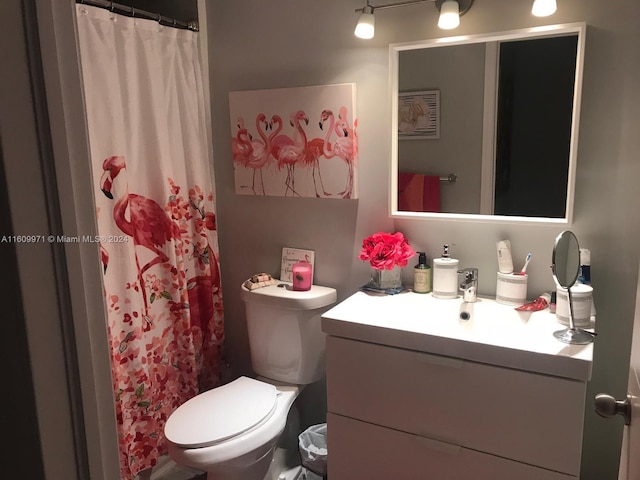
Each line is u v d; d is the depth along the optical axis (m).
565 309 1.61
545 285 1.85
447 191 1.93
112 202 1.88
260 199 2.32
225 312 2.52
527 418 1.49
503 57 1.76
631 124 1.64
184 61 2.14
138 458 2.09
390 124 1.97
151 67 1.98
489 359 1.50
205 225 2.29
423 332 1.59
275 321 2.13
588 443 1.85
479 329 1.68
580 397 1.41
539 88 1.73
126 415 2.01
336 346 1.75
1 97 0.49
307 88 2.09
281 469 2.20
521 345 1.48
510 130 1.79
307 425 2.36
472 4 1.79
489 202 1.87
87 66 1.76
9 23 0.49
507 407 1.51
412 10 1.88
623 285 1.73
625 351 1.76
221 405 1.92
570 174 1.72
